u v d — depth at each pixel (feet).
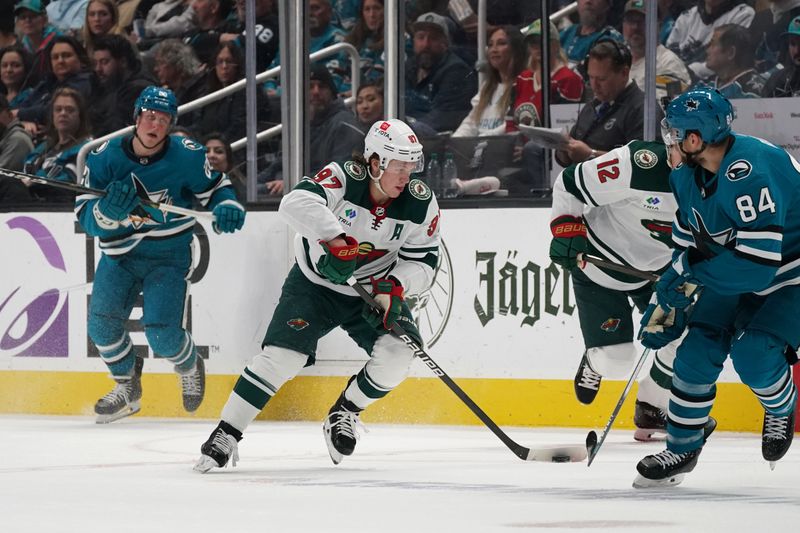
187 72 81.66
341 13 82.94
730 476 42.68
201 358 69.82
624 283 56.75
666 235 55.11
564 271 65.16
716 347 37.55
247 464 48.11
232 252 70.90
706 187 36.35
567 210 55.21
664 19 76.13
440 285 67.36
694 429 38.34
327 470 45.62
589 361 58.29
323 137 80.94
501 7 78.95
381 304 44.55
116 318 67.62
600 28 77.30
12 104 83.41
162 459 50.14
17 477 43.01
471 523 30.40
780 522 30.32
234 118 80.64
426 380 67.56
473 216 66.80
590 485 39.93
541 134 75.05
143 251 67.46
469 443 57.11
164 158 66.49
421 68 80.48
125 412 68.74
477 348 66.80
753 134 72.02
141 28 82.23
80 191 64.13
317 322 45.57
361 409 46.96
